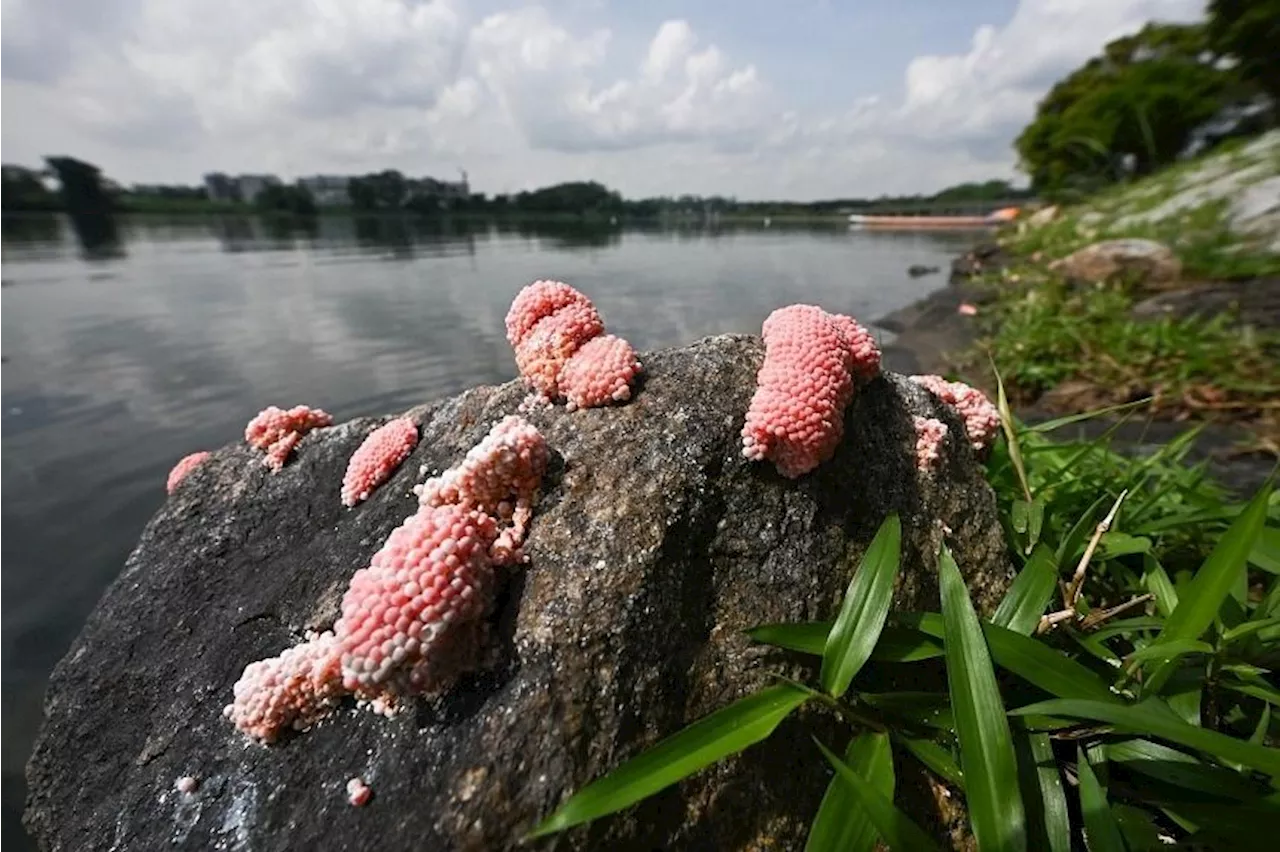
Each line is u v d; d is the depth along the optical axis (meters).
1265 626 0.14
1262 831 0.11
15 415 0.50
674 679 0.13
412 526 0.12
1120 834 0.11
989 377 0.52
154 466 0.42
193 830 0.13
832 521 0.15
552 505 0.14
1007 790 0.11
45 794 0.17
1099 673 0.15
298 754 0.13
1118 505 0.17
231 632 0.17
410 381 0.58
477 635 0.12
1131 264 0.72
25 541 0.34
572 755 0.11
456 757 0.12
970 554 0.17
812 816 0.13
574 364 0.16
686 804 0.12
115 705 0.17
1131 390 0.44
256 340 0.72
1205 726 0.14
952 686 0.12
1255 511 0.13
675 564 0.14
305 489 0.20
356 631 0.11
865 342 0.17
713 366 0.16
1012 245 1.27
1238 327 0.50
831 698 0.13
